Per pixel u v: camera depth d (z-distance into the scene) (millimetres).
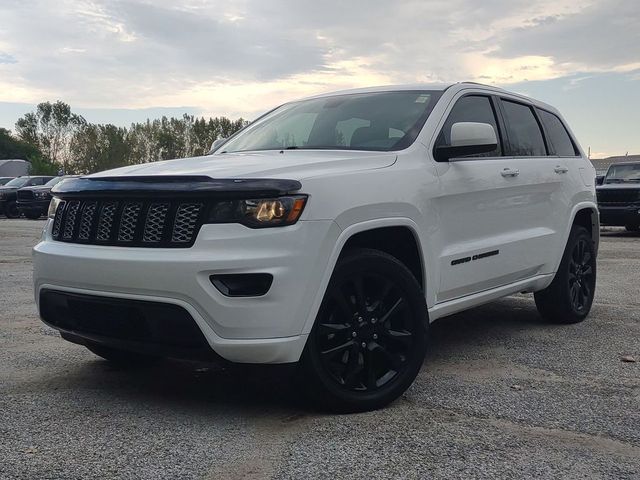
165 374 4293
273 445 3070
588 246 6020
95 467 2820
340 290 3461
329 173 3490
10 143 89125
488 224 4605
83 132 82562
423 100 4582
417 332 3762
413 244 3949
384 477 2736
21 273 9016
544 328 5699
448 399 3770
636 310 6504
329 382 3412
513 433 3244
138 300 3311
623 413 3541
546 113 5887
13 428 3279
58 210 3818
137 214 3387
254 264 3135
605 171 18781
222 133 76375
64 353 4797
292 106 5250
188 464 2857
